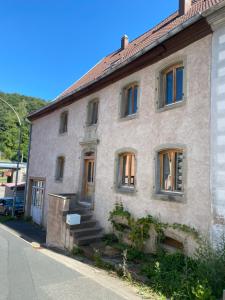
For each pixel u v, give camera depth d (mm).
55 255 9664
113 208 10773
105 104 12258
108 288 6312
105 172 11578
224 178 6938
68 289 6188
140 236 9102
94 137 12727
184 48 8664
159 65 9523
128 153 10688
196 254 7066
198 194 7562
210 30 7809
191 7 12414
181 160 8477
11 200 22156
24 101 77938
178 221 8047
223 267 5902
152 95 9656
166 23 13555
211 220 7117
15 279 6723
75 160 14180
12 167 43250
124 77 11227
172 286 5965
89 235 10688
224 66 7309
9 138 67125
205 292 5242
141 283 6621
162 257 7840
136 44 14891
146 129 9703
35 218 18297
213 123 7391
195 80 8125
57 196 11859
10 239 12375
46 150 17781
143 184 9523
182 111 8406
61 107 16500
